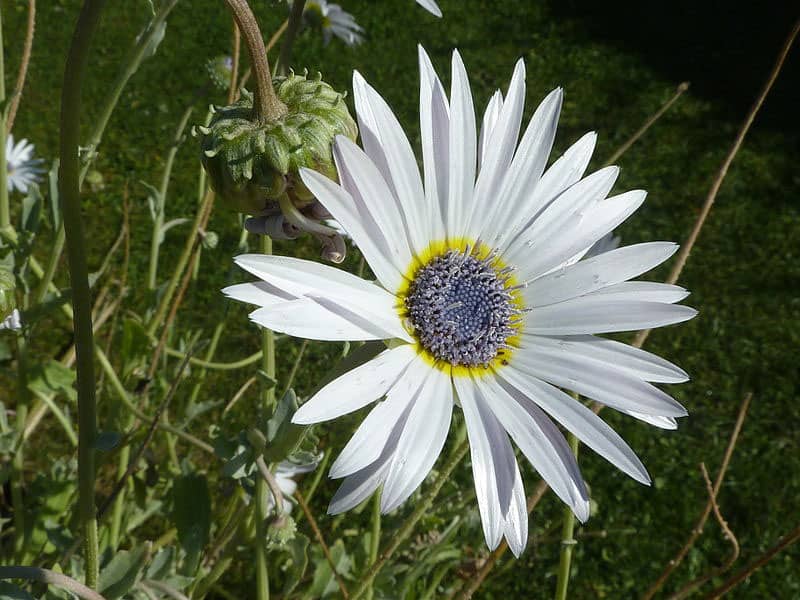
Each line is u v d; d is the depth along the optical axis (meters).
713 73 0.64
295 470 0.25
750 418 0.44
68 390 0.25
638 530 0.39
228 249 0.44
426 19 0.67
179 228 0.46
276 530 0.18
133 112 0.54
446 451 0.32
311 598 0.28
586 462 0.41
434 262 0.18
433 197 0.17
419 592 0.29
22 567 0.15
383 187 0.15
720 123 0.60
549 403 0.17
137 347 0.26
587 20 0.69
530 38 0.67
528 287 0.18
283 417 0.17
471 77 0.62
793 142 0.59
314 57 0.61
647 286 0.17
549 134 0.18
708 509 0.22
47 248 0.42
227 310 0.26
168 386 0.28
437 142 0.17
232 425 0.37
